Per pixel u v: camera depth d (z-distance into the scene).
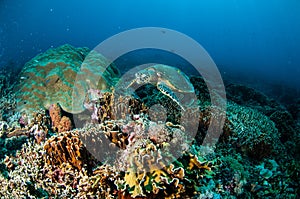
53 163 2.10
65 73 3.31
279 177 2.47
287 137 3.77
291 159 2.94
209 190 2.04
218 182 2.17
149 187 1.77
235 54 27.88
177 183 1.76
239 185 2.21
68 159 2.09
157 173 1.79
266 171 2.52
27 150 2.39
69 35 36.06
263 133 2.83
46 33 32.31
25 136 2.79
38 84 3.24
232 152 2.69
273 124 3.27
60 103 3.14
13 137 2.75
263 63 22.62
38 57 3.75
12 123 3.00
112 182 1.92
